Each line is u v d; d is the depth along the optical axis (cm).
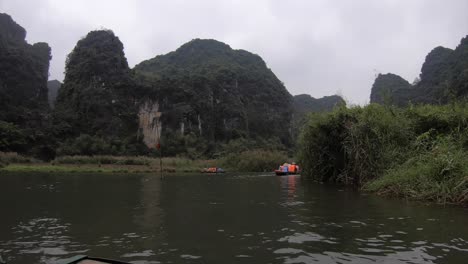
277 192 1162
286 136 10581
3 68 7344
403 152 1172
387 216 663
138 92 7794
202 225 603
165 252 437
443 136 1153
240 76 10650
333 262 393
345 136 1409
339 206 804
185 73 10431
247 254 426
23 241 497
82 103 7306
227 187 1426
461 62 4116
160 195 1112
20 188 1388
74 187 1448
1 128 5706
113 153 6328
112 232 552
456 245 454
